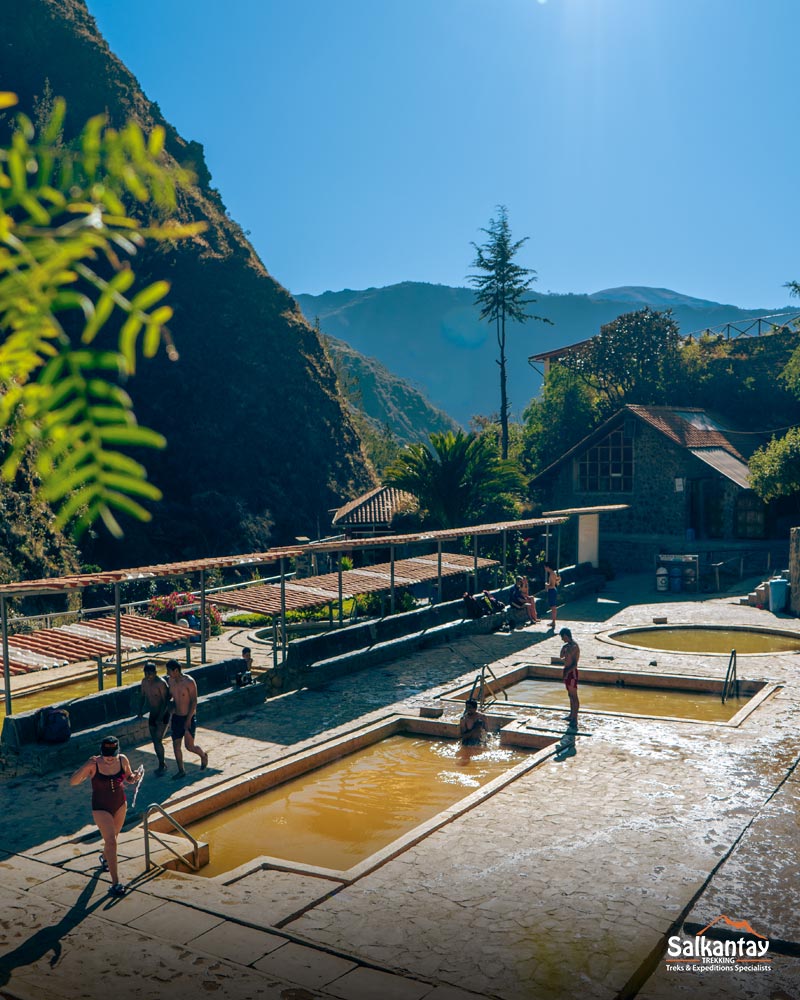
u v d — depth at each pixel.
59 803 13.15
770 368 51.06
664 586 35.22
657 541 41.12
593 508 37.88
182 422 68.44
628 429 42.97
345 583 25.33
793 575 29.38
